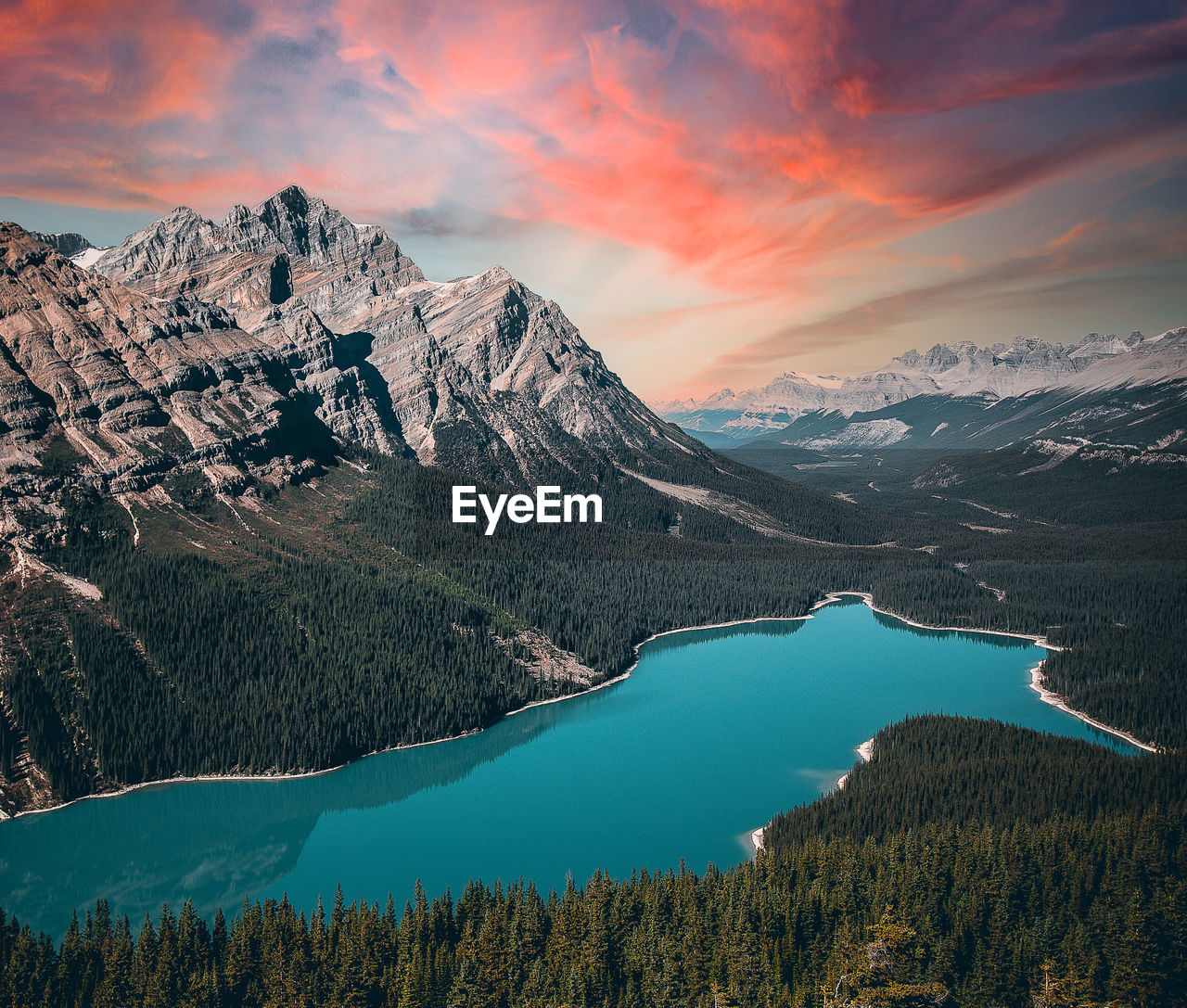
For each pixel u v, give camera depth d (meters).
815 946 155.50
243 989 151.25
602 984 149.75
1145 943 153.62
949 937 157.50
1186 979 154.38
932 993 142.62
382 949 155.25
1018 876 171.00
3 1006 147.50
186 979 151.62
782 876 170.00
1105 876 171.62
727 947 151.62
